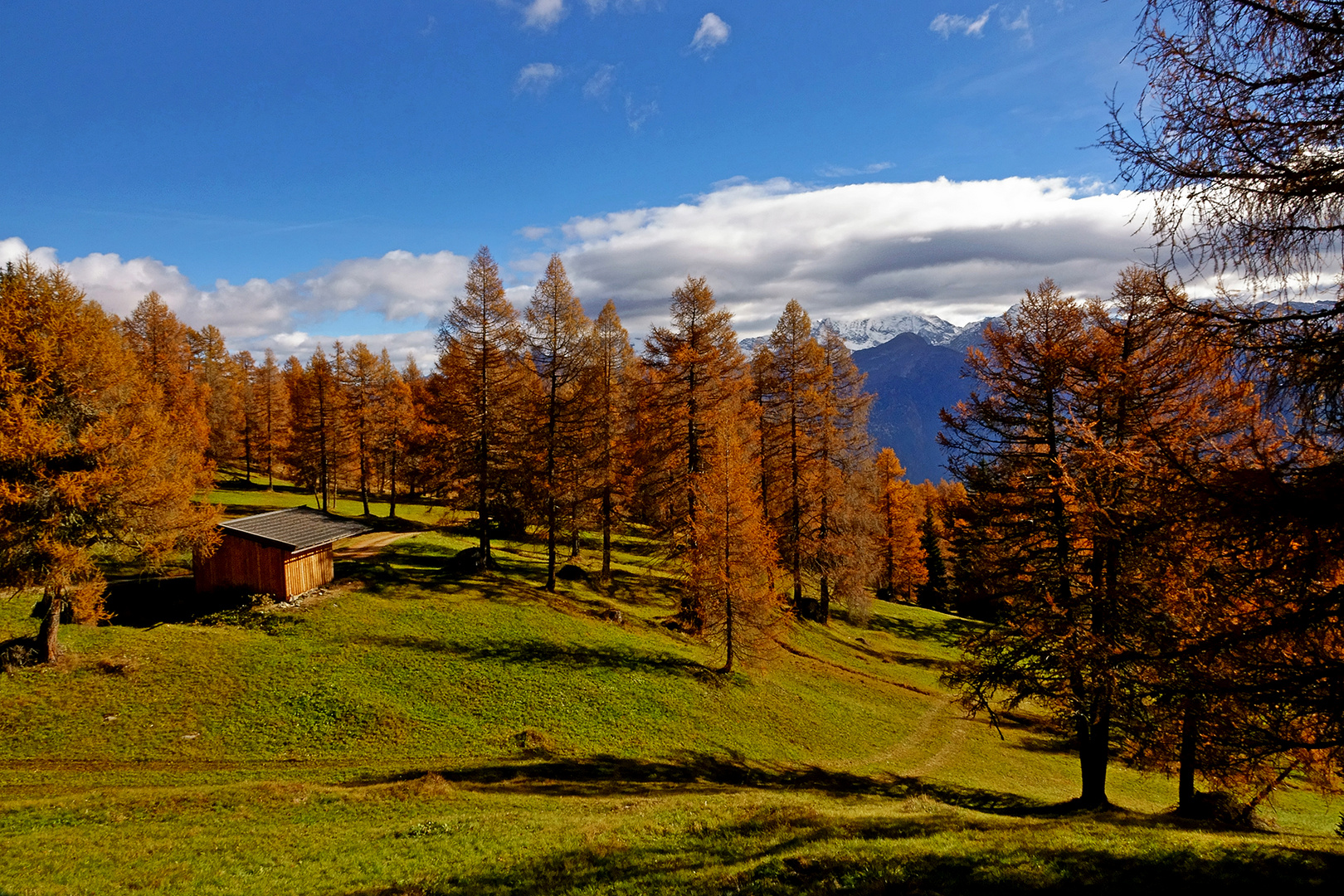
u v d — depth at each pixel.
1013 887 8.91
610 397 40.91
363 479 53.19
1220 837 11.51
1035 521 17.05
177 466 22.84
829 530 38.47
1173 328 6.91
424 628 26.22
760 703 25.89
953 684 18.14
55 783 15.05
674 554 32.25
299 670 21.64
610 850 11.38
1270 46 5.98
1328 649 7.18
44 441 18.44
